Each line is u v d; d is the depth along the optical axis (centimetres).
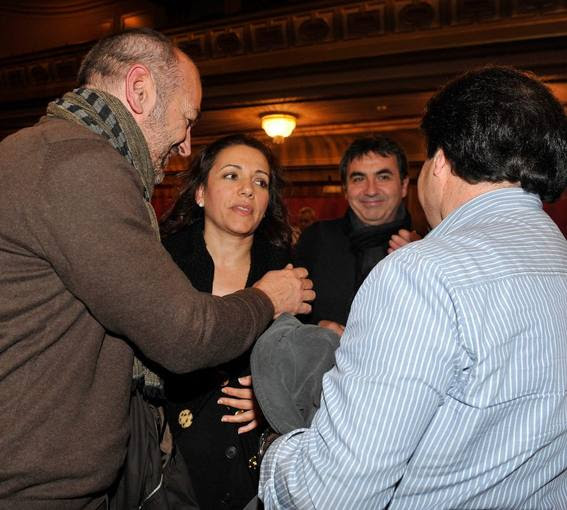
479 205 85
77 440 100
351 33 656
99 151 98
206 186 175
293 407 100
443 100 89
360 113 755
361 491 70
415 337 71
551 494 80
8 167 97
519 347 73
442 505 75
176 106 120
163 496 126
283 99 706
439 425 74
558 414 75
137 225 96
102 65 115
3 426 97
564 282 80
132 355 110
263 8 699
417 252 77
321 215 865
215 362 104
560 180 85
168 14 1066
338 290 218
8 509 98
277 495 81
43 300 98
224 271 175
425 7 611
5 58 911
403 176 233
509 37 581
